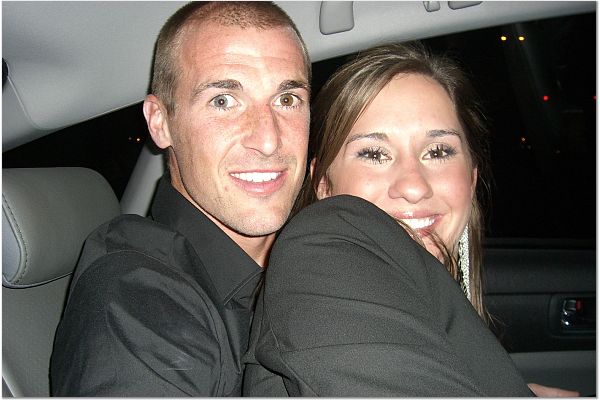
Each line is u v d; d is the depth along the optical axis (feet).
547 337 3.43
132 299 1.72
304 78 2.11
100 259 1.86
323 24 2.27
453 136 2.28
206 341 1.75
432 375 1.44
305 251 1.71
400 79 2.25
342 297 1.57
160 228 2.01
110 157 3.11
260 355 1.62
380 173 2.23
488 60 4.79
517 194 4.72
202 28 2.01
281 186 2.09
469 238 2.68
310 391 1.44
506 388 1.66
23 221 2.04
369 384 1.40
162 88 2.11
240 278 2.09
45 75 2.03
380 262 1.69
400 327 1.51
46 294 2.26
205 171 2.04
